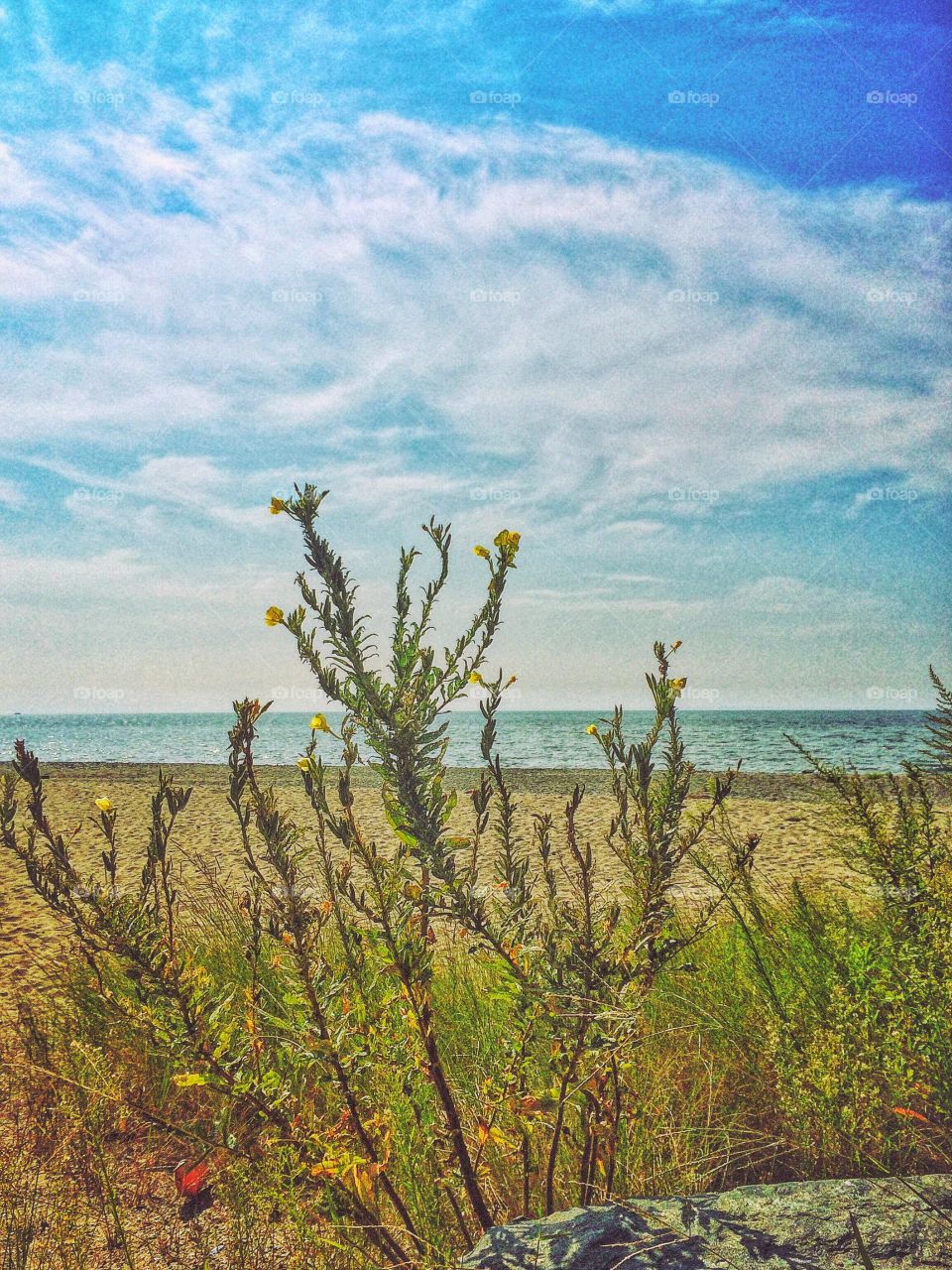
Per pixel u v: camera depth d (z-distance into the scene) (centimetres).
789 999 288
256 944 219
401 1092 217
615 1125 219
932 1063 213
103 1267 229
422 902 202
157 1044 213
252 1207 231
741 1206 177
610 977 204
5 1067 332
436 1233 219
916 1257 156
